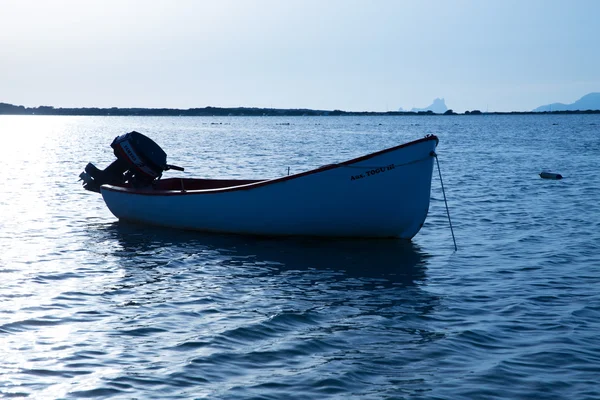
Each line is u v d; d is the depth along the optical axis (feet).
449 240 46.11
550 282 34.50
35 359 23.35
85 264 38.70
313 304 30.48
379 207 43.88
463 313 29.07
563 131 342.85
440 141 226.38
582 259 39.83
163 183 54.90
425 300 31.17
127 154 51.60
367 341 25.39
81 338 25.64
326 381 21.47
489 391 20.75
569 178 91.30
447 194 72.79
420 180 43.34
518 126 474.49
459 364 23.02
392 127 465.47
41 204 63.93
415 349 24.49
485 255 41.22
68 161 126.72
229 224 47.09
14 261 39.34
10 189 76.28
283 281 34.81
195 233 48.16
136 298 31.45
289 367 22.75
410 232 45.06
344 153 152.15
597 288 33.24
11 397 20.12
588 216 56.54
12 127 479.00
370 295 32.09
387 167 42.96
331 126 506.48
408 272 36.83
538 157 138.92
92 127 477.36
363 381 21.56
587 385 21.20
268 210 45.52
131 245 44.16
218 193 46.62
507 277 35.65
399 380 21.63
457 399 20.20
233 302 30.81
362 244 44.37
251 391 20.70
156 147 52.16
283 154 147.84
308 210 44.73
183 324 27.45
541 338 25.70
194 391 20.70
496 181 87.25
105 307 29.94
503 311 29.32
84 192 73.41
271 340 25.54
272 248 43.09
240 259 39.93
